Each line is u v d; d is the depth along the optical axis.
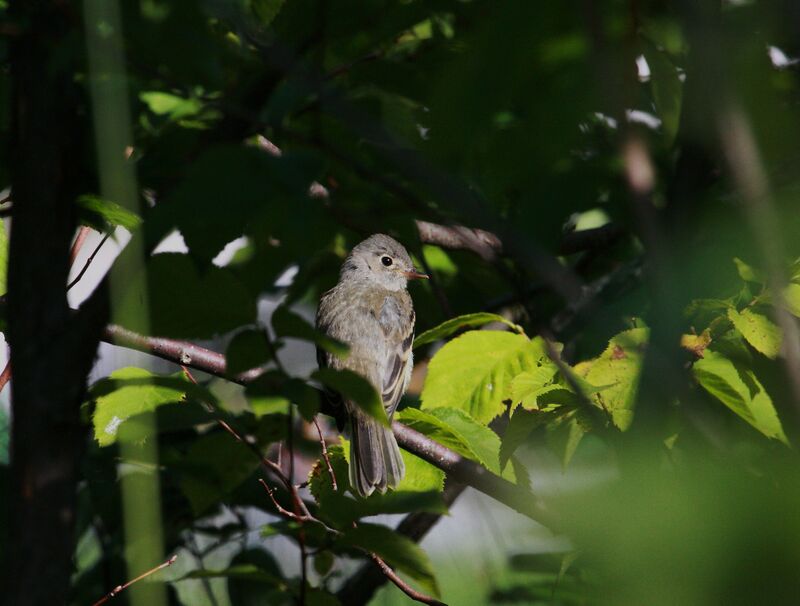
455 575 9.09
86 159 4.50
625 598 2.06
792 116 3.31
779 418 6.47
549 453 7.48
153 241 3.59
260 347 4.35
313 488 7.33
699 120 2.82
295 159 3.47
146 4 4.21
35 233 4.36
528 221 4.27
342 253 12.37
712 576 2.00
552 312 9.95
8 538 4.16
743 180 2.54
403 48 7.19
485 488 7.29
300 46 5.31
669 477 2.20
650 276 2.80
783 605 1.95
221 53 5.46
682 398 2.75
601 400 6.11
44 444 4.19
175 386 6.08
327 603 5.56
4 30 4.51
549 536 3.68
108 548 9.51
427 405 7.60
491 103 3.03
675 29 4.52
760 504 2.03
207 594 10.16
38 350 4.25
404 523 9.83
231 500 8.84
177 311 4.55
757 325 6.23
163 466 7.30
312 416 4.44
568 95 3.19
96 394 6.16
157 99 6.52
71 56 4.11
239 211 3.38
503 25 2.96
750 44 3.12
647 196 2.65
